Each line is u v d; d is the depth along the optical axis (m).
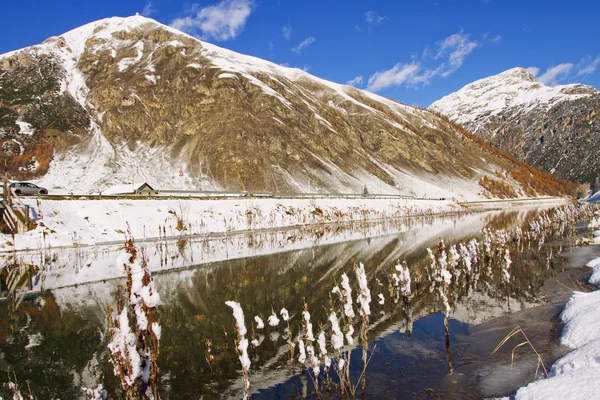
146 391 9.97
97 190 120.00
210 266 46.28
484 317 23.88
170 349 21.25
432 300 28.64
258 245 63.38
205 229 77.38
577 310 20.77
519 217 110.44
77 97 188.75
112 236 64.44
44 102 171.25
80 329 25.39
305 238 72.00
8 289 36.25
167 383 17.33
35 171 132.38
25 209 58.03
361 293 15.34
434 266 34.75
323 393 15.51
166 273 42.59
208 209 84.62
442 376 16.17
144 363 9.91
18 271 43.41
